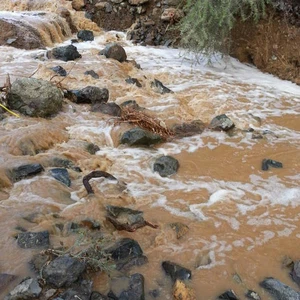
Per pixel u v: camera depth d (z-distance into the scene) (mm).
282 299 3002
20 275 2951
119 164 4637
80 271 2908
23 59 7754
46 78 6605
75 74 6973
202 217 3834
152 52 9367
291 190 4328
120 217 3693
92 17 10781
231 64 8625
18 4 10609
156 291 3008
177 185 4328
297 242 3586
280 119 6125
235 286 3105
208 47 8367
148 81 7125
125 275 3084
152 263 3244
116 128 5238
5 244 3225
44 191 3949
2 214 3566
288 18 8234
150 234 3547
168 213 3857
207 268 3250
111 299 2865
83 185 4148
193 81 7574
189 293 2959
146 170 4555
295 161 4902
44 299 2770
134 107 5949
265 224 3795
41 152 4676
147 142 5059
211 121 5723
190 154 4965
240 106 6473
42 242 3238
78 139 5031
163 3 10133
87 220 3551
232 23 8109
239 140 5352
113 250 3230
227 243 3531
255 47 8578
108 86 6641
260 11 8508
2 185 3965
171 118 5801
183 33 8898
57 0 10719
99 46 9414
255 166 4785
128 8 10508
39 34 8930
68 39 9859
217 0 8047
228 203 4059
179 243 3488
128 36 10125
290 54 8047
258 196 4211
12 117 5219
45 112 5348
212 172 4617
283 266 3324
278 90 7355
